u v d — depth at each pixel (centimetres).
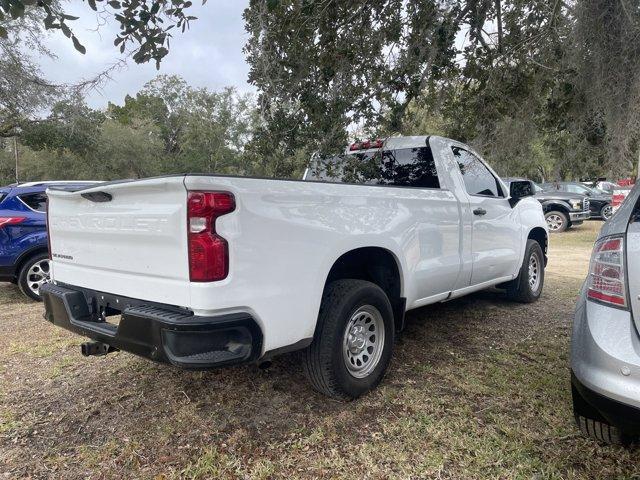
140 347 249
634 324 214
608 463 248
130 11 281
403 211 352
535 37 430
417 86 394
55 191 323
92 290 302
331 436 278
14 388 350
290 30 387
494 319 503
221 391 337
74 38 261
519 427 284
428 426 286
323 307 302
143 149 3675
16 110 1527
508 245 501
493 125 462
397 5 389
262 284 253
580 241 1292
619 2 363
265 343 255
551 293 629
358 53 392
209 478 243
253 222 248
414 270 363
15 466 255
